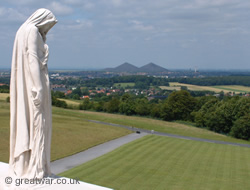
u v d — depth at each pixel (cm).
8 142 4069
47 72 1101
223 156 4059
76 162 3425
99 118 8700
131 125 7688
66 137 4919
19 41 1048
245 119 7050
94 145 4544
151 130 6975
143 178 2825
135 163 3431
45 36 1121
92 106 12506
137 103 11750
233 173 3159
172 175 2984
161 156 3884
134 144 4728
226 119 7944
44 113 1080
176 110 10244
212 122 8194
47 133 1105
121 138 5362
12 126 1080
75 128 5903
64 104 11975
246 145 5675
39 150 1062
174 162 3569
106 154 3919
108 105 12069
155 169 3192
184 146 4731
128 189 2467
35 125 1055
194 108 10400
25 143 1052
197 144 5028
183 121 10250
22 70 1052
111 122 8075
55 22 1114
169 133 6650
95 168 3134
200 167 3375
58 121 6688
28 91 1054
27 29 1035
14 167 1091
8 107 7719
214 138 6306
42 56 1079
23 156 1063
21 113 1056
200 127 9100
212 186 2672
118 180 2719
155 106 11412
